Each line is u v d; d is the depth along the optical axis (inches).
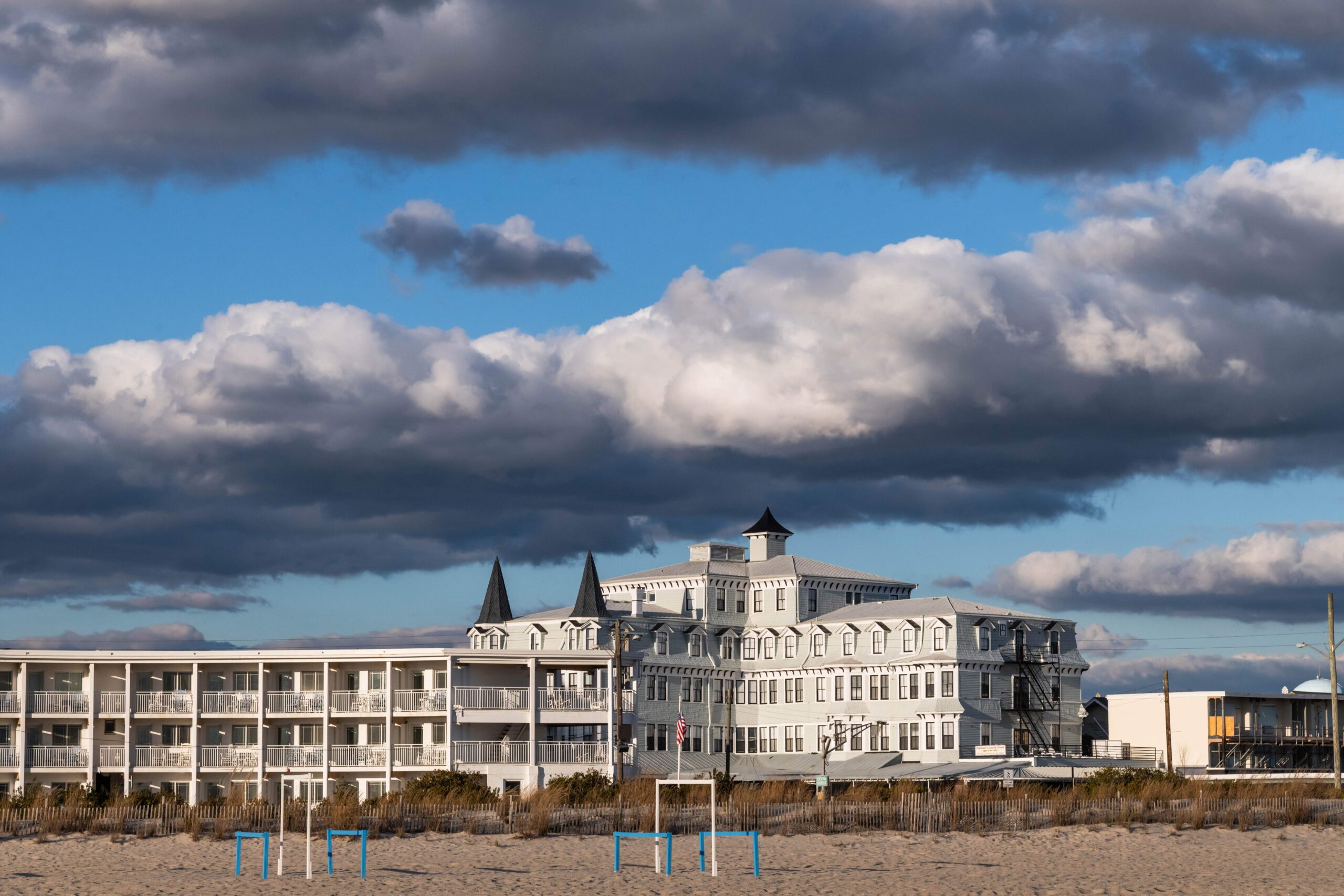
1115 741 7283.5
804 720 7012.8
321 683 5802.2
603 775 5398.6
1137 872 2662.4
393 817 3472.0
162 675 5807.1
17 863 2837.1
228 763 5629.9
